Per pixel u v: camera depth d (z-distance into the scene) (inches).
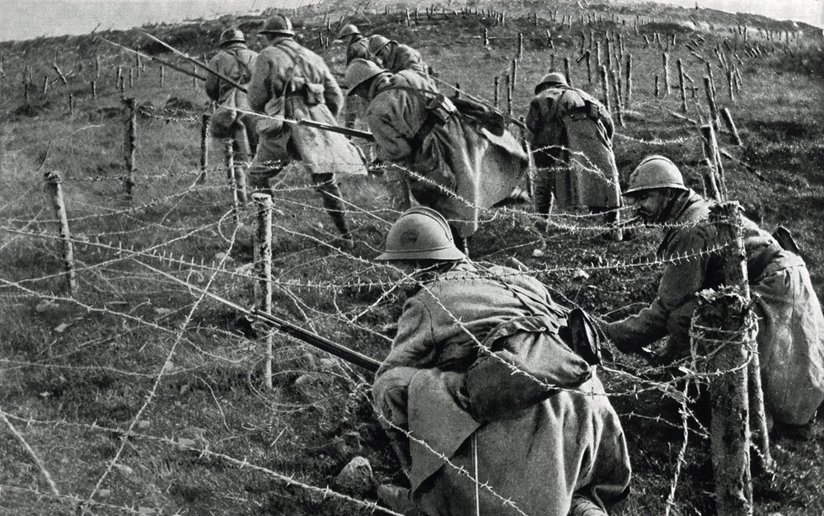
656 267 349.1
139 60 515.2
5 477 239.3
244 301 328.8
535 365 198.8
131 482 240.8
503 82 505.0
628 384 283.4
